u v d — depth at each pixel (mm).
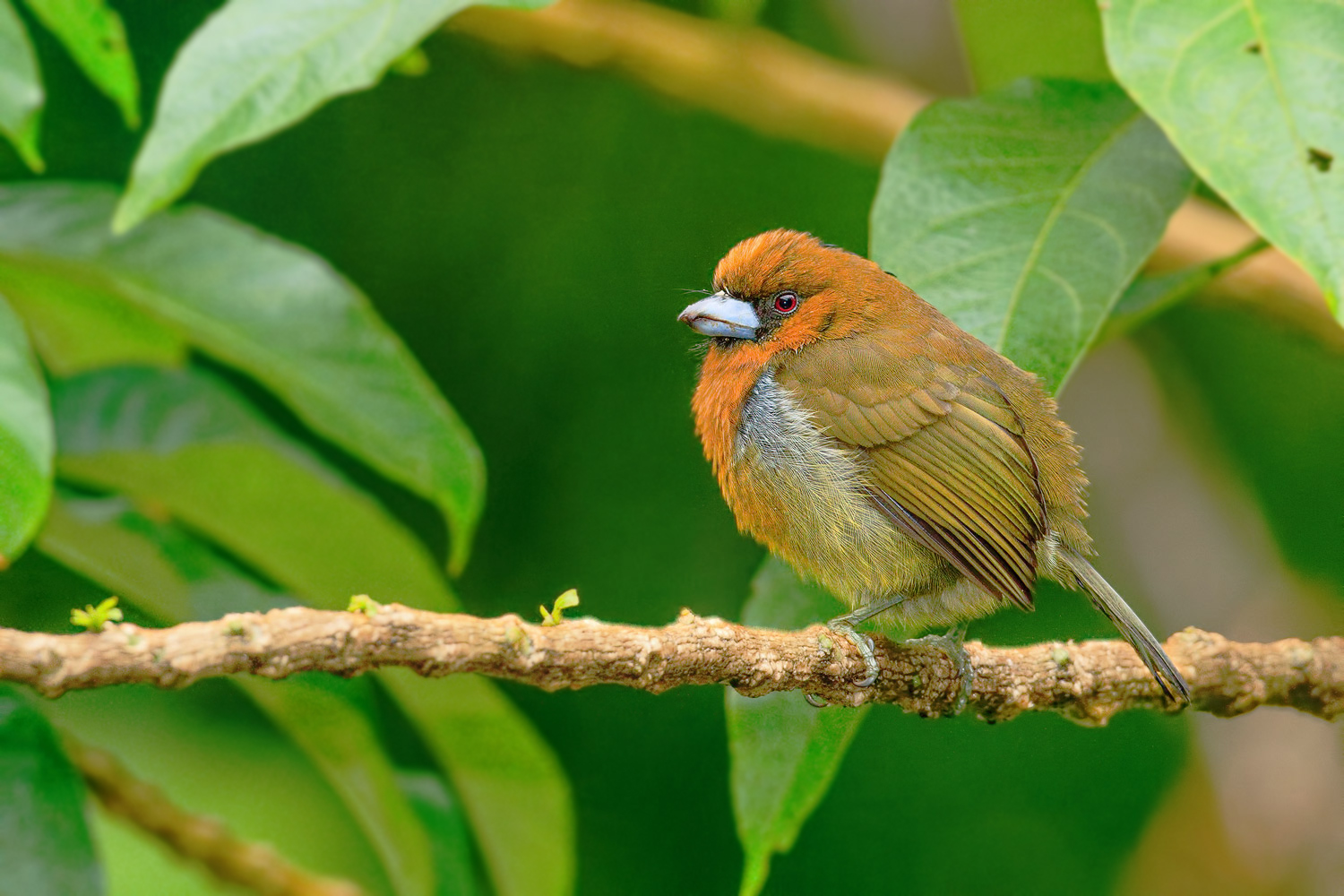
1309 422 11914
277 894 7816
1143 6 6109
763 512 8227
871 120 11562
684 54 11438
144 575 7680
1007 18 8562
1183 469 12078
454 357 11641
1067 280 6855
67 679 4438
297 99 5938
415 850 8180
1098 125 7301
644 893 11492
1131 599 12078
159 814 7766
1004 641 11797
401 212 11680
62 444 7430
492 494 11609
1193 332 11984
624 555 11617
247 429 7543
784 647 6105
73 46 7867
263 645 4707
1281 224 5738
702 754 11641
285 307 7641
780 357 8328
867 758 11719
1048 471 8070
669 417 11602
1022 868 11570
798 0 12547
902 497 7871
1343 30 5973
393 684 7758
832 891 11578
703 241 11891
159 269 7613
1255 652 7387
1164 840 11430
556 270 11750
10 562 5758
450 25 11297
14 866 5938
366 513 7605
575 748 11648
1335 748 11188
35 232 7574
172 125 5883
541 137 11914
